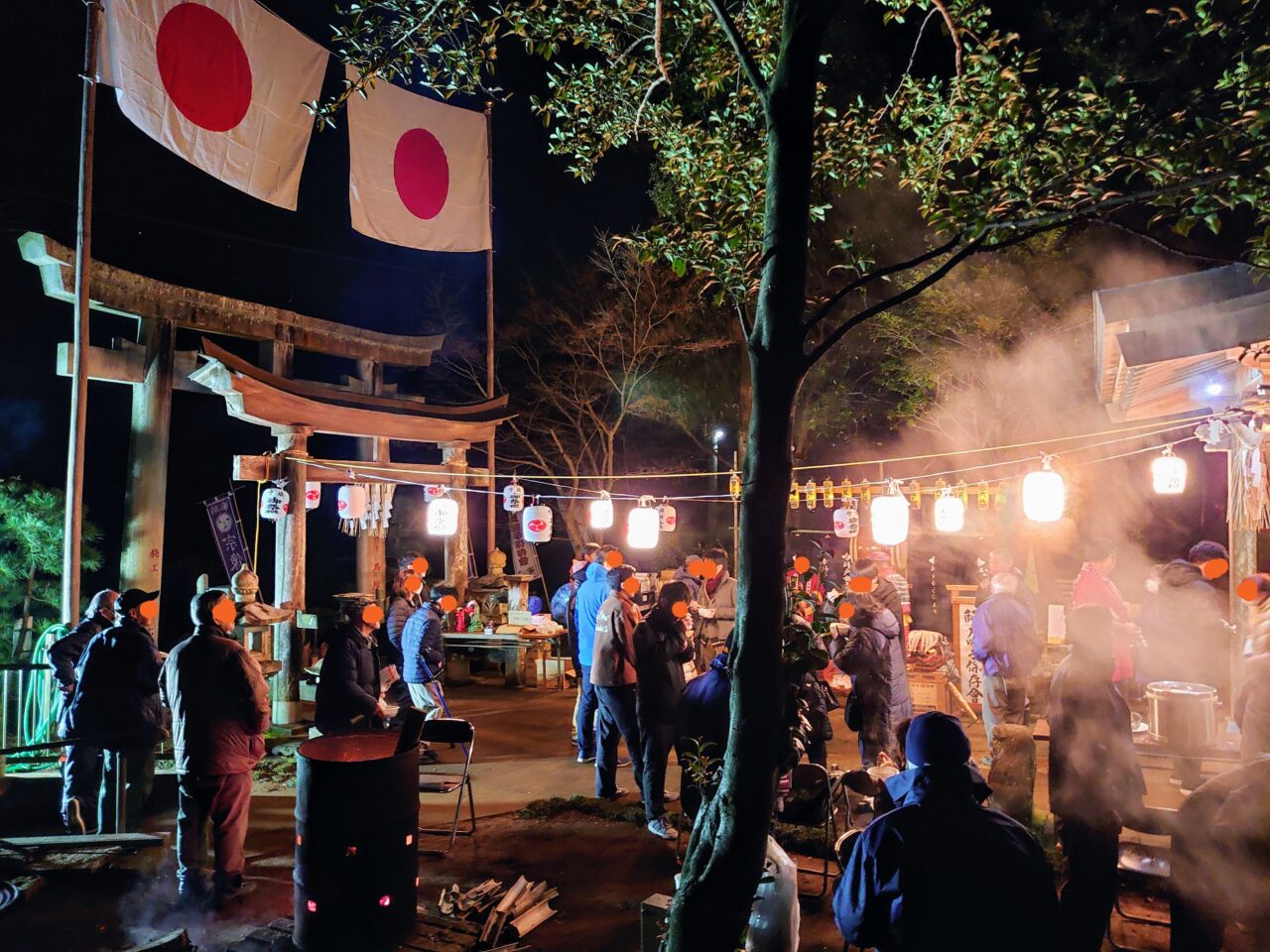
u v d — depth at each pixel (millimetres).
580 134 3953
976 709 9641
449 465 12570
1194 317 5164
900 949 2650
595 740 8141
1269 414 6281
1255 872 3650
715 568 7844
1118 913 4664
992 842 2699
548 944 4855
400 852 4320
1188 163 2721
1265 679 5020
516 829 6711
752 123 3650
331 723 6844
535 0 3705
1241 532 7371
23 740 7492
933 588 12156
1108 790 4039
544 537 10961
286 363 10844
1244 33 2916
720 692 5242
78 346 7875
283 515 9930
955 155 3564
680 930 2520
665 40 3717
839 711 10477
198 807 5336
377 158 11367
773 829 6109
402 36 3621
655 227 3428
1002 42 3350
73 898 5266
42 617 9484
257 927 4945
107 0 7922
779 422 2555
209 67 8656
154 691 6223
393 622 8867
